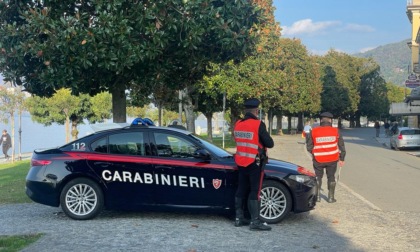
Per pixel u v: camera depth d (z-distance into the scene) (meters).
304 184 7.51
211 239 6.43
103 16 8.22
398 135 30.73
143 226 7.16
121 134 7.69
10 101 28.48
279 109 49.59
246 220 7.44
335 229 7.23
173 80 11.37
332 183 9.84
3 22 9.13
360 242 6.45
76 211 7.55
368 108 90.00
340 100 71.94
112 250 5.83
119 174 7.47
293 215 8.29
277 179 7.44
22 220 7.62
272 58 32.12
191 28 8.75
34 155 7.84
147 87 12.08
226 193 7.38
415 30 47.00
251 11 9.30
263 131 6.95
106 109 39.75
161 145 7.61
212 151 7.61
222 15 9.11
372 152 28.47
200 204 7.43
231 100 29.00
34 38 8.57
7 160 28.70
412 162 21.45
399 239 6.65
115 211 8.28
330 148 9.80
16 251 5.69
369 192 11.71
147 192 7.45
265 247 6.07
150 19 8.55
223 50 10.09
